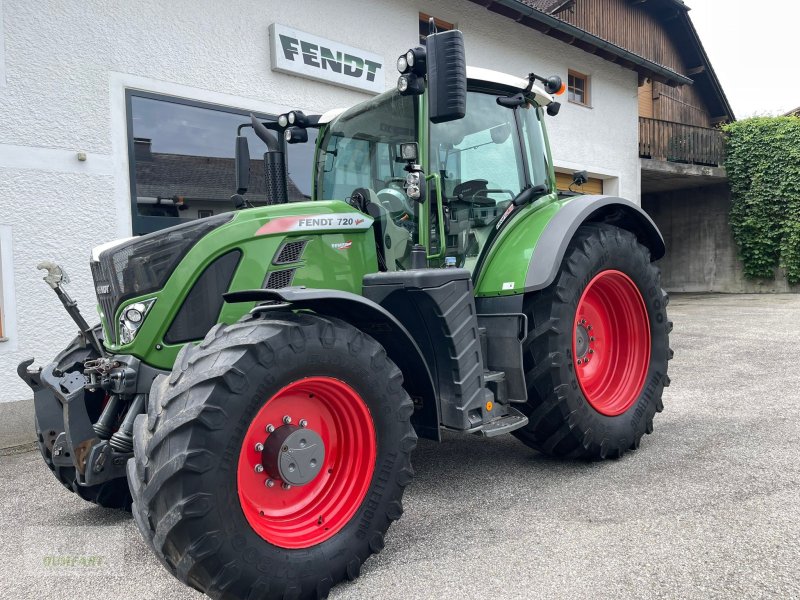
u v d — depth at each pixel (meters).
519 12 8.54
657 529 2.45
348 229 2.89
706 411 4.27
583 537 2.42
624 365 3.62
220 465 1.90
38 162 4.75
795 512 2.53
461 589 2.09
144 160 5.33
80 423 2.56
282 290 2.16
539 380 3.15
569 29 9.30
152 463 1.92
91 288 5.02
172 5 5.47
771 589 1.96
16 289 4.65
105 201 5.09
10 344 4.61
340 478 2.32
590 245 3.33
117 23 5.14
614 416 3.39
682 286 17.05
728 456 3.29
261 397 2.01
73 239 4.93
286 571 2.02
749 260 15.53
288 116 3.63
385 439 2.32
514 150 3.54
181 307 2.56
